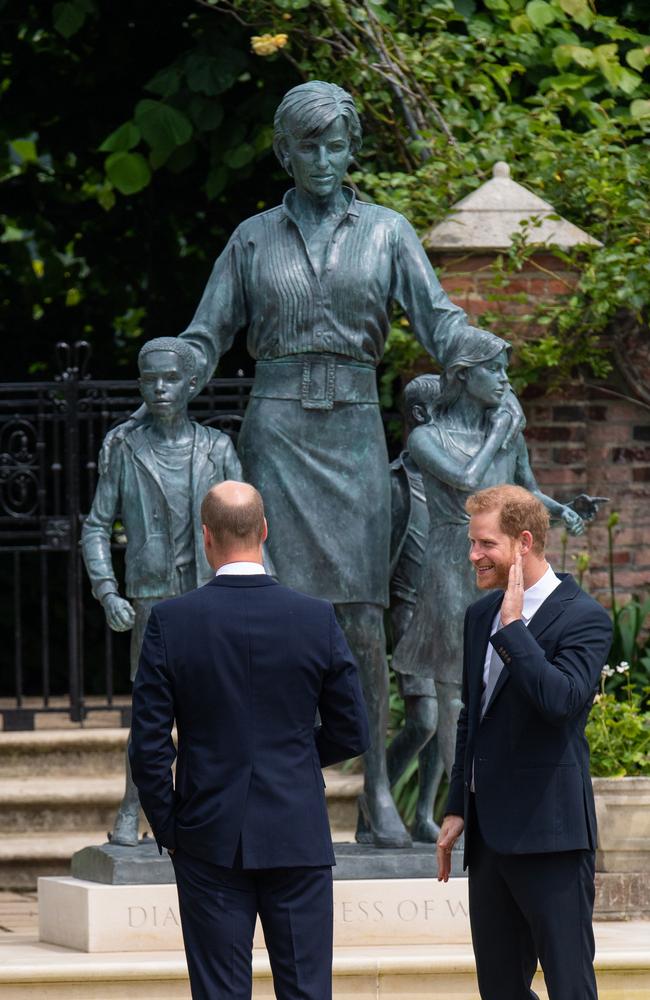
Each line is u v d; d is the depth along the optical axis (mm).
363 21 33812
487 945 17344
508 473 23797
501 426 23516
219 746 16469
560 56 35188
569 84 34906
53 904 23125
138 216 43562
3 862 30266
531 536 17109
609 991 21234
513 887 16828
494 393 23484
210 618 16656
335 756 17141
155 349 23391
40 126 42969
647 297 31750
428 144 33281
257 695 16562
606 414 33250
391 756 25078
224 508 17125
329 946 16625
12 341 44406
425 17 35312
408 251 23953
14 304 44531
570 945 16562
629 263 31688
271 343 23641
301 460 23516
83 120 42719
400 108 34312
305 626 16828
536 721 16703
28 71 42219
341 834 30641
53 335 44469
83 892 22094
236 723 16469
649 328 32938
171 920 22016
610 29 36062
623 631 31734
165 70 37375
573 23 37594
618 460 33188
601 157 33875
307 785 16609
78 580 35094
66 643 43750
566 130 36125
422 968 20922
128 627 23312
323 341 23406
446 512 23656
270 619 16750
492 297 31734
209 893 16438
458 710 23516
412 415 25203
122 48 41531
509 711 16812
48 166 44688
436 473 23328
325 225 23672
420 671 23734
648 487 33250
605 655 16781
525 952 17406
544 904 16609
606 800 26141
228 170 38000
